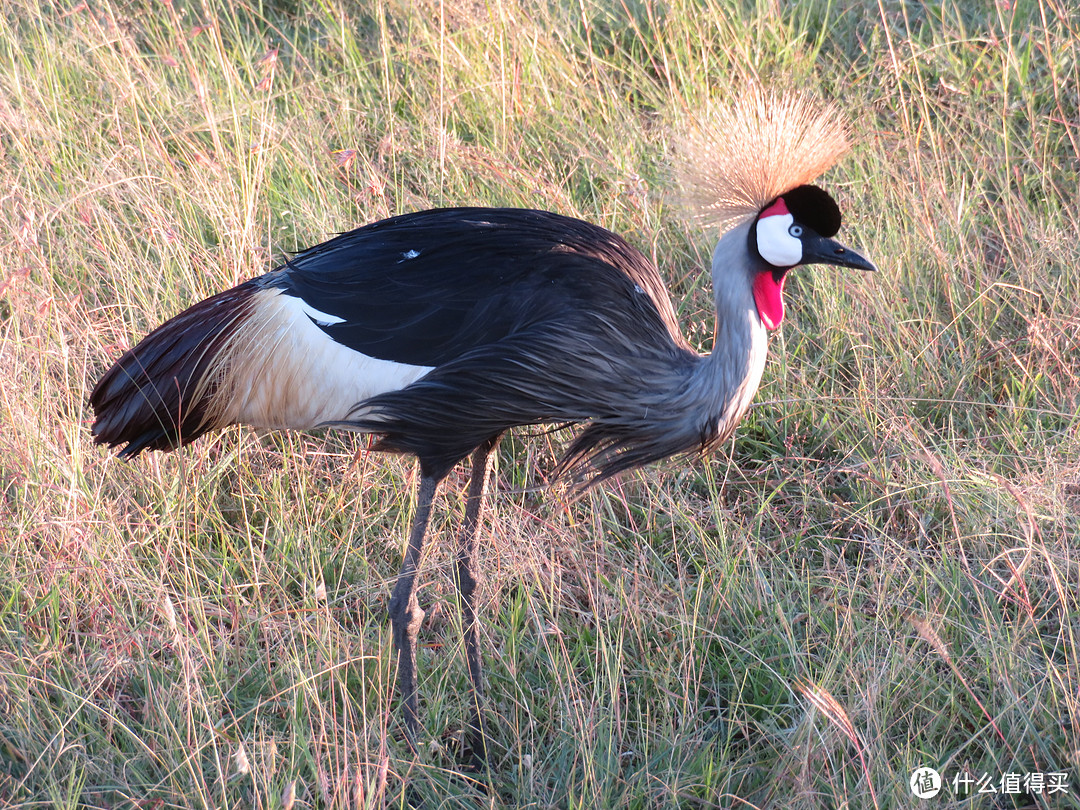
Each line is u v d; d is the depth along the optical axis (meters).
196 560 6.82
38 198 8.58
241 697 6.09
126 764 5.48
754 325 5.62
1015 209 8.94
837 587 6.54
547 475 7.43
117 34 10.09
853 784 5.51
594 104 10.14
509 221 6.05
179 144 9.41
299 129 9.69
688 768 5.65
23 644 5.98
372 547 7.11
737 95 9.80
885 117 10.09
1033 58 10.52
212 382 6.08
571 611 6.63
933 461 6.51
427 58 10.52
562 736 5.77
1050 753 5.68
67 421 6.98
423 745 5.84
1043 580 6.52
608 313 5.66
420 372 5.75
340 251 6.07
